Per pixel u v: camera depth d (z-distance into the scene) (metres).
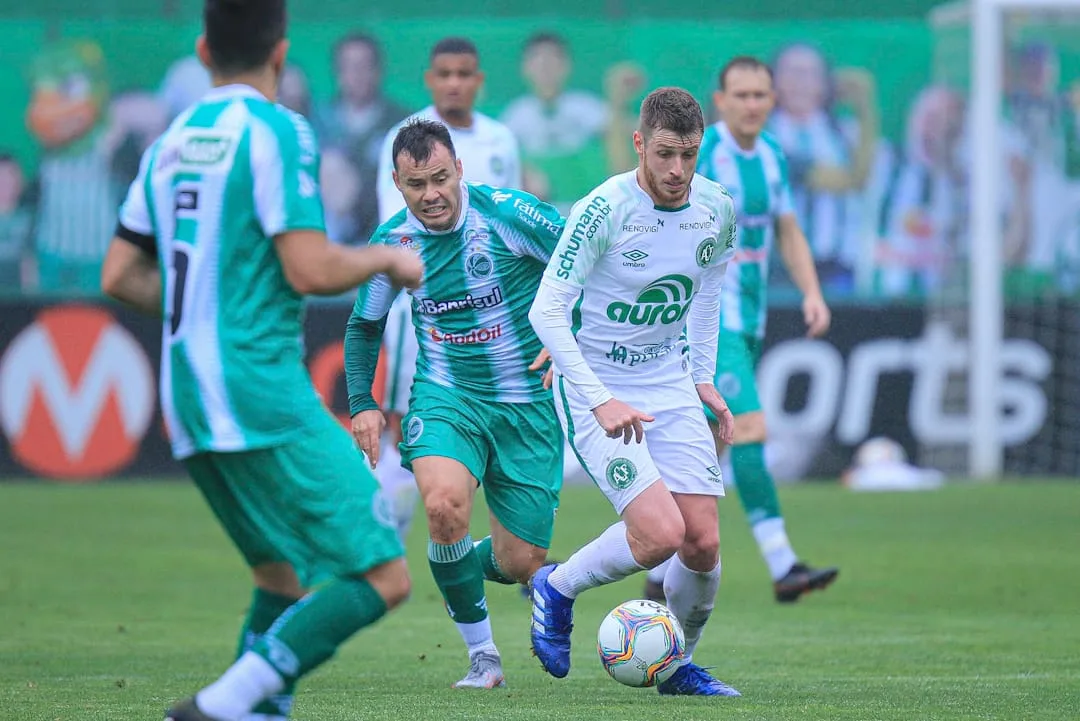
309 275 12.90
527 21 54.00
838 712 16.91
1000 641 24.00
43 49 52.84
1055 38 55.09
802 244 30.67
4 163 52.53
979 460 54.69
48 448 52.25
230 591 30.41
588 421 19.14
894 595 29.88
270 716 13.45
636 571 18.97
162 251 13.30
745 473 29.06
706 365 20.02
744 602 29.22
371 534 13.17
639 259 18.73
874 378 54.09
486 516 45.28
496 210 20.48
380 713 16.80
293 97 53.03
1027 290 55.59
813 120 54.22
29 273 52.25
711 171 29.27
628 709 17.14
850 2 54.75
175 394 13.14
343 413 51.47
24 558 35.34
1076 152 55.47
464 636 19.78
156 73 53.25
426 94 53.53
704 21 54.34
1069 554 36.16
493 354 20.78
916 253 54.47
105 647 23.20
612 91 54.22
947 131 54.56
